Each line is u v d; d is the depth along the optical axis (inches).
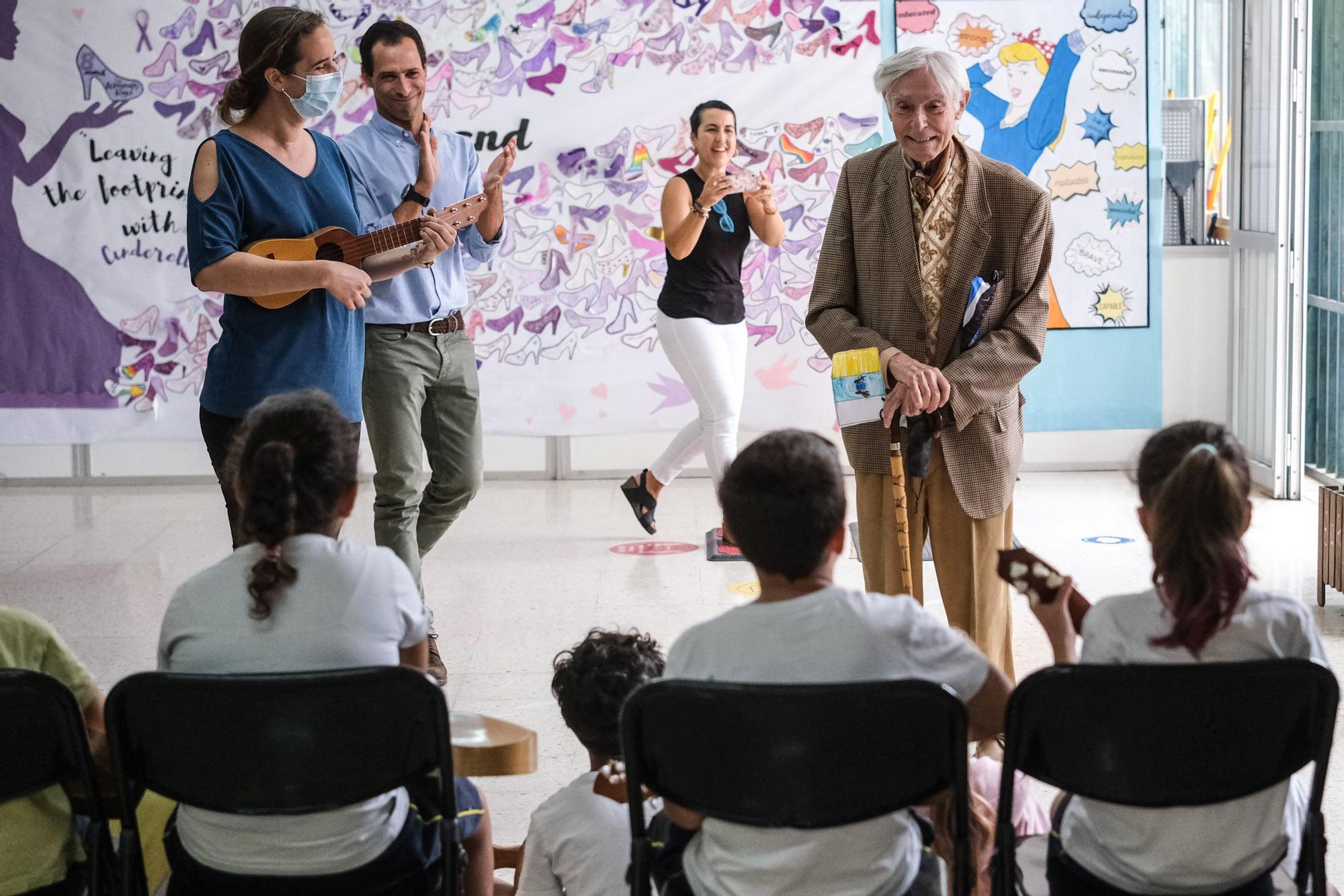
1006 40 248.4
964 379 128.3
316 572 78.8
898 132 127.3
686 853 77.2
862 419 132.0
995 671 76.3
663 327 211.2
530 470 267.3
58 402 254.5
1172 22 257.6
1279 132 234.4
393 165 166.4
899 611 74.4
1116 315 256.7
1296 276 235.1
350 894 78.1
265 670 77.4
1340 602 183.3
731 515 74.0
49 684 73.9
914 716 69.4
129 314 252.2
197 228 136.1
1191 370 261.1
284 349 140.6
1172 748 71.4
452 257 168.7
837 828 72.3
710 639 74.2
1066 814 80.6
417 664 85.4
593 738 90.0
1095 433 264.2
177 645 79.0
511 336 255.0
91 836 77.5
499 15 246.2
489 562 211.3
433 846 83.4
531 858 90.6
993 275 130.3
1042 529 225.1
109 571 207.3
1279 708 71.4
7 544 223.1
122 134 247.3
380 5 244.7
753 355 254.1
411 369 163.5
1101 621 76.7
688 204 206.5
